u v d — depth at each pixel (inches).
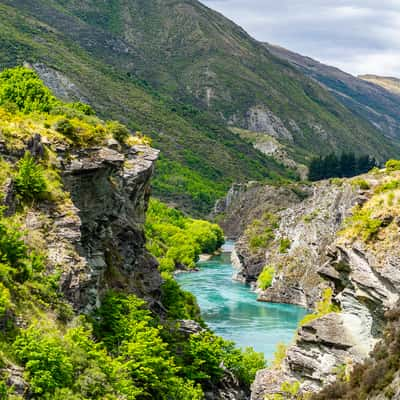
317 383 2283.5
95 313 2210.9
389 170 2869.1
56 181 2256.4
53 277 1919.3
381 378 1894.7
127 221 2812.5
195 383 2551.7
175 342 2679.6
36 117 2566.4
